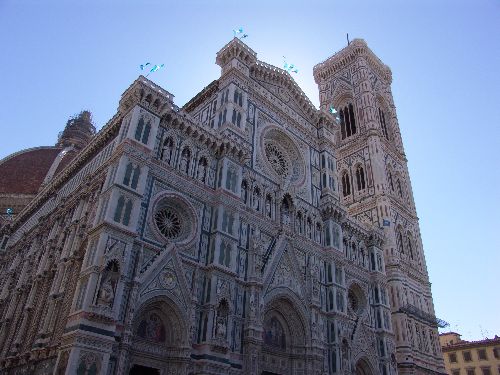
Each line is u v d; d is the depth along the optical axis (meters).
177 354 34.44
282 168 56.34
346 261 57.69
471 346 101.19
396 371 56.03
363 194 78.06
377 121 87.31
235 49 54.75
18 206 90.06
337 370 46.84
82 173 50.69
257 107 54.91
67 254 40.22
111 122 44.75
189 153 43.56
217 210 42.53
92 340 28.89
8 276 56.16
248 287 42.34
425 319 67.94
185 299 36.47
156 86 42.69
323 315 49.97
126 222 34.59
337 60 100.19
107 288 31.16
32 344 38.44
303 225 53.22
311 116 64.25
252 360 38.69
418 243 78.12
